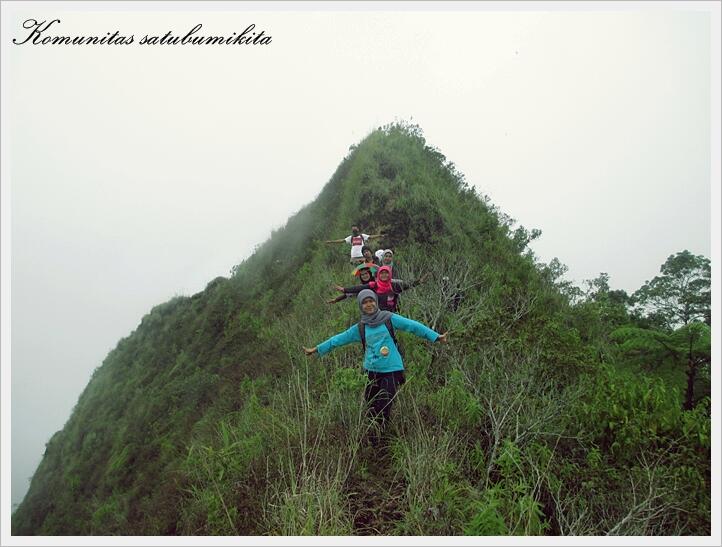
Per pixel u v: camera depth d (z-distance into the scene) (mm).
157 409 15461
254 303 17453
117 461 13773
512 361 4109
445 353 4820
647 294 13844
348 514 3010
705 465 2891
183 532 3596
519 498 2912
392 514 3041
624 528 2711
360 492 3250
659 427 3244
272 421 4148
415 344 5117
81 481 17000
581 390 3725
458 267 7434
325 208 18969
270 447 3801
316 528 2861
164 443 10477
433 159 18625
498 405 3684
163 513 4453
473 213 13562
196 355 19391
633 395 3504
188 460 4461
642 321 13539
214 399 9398
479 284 7438
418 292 6273
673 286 13461
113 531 6602
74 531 11625
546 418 3473
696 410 3223
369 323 3975
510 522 2756
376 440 3781
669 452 3062
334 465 3406
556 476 3119
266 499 3242
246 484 3471
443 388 4195
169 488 5164
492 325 4629
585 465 3234
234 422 5914
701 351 8102
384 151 16688
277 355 7395
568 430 3490
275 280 17406
